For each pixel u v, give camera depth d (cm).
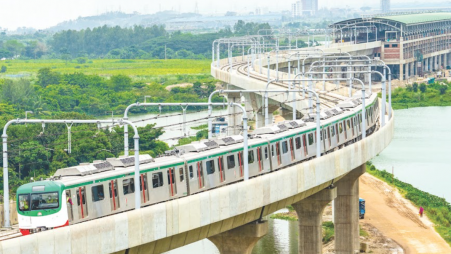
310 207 9119
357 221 11375
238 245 7400
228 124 18412
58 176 6184
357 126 11025
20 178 13288
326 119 10194
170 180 6912
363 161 9431
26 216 5797
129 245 5572
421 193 14688
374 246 11531
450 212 13425
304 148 9075
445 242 11681
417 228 12475
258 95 16388
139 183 6144
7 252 4588
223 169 7581
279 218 13375
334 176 8475
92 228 5234
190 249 11144
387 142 10912
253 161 8012
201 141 7762
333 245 11744
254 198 6869
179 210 5997
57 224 5794
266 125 9425
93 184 6169
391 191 15050
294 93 11225
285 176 7356
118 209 6425
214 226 6656
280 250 11212
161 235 5850
